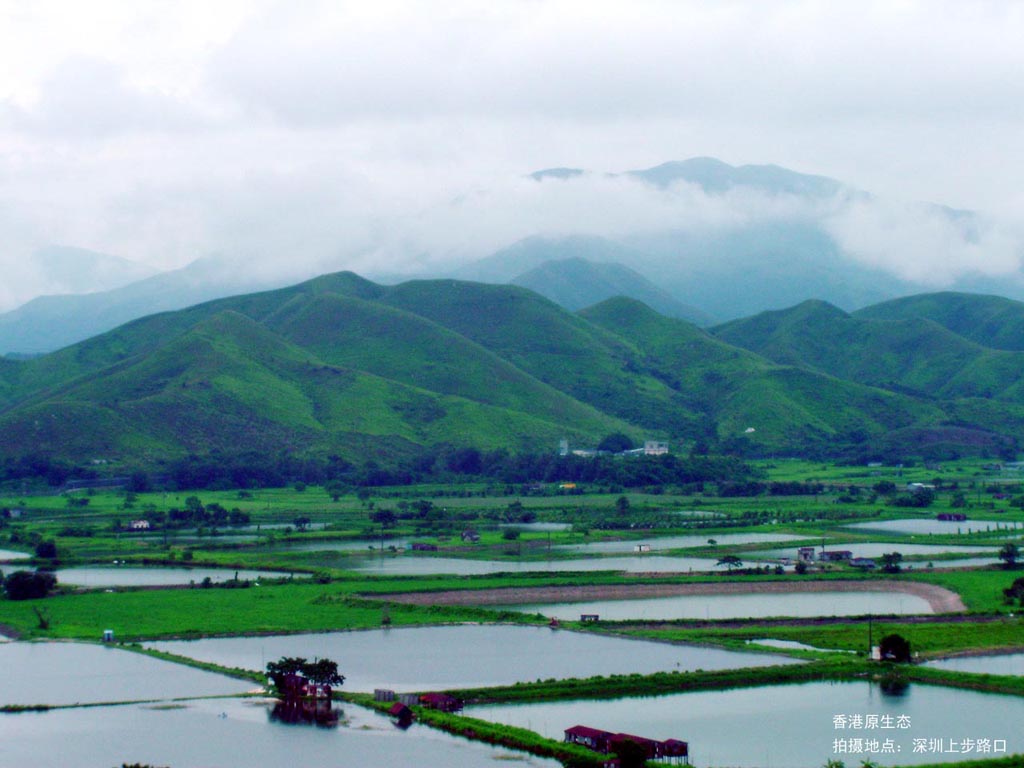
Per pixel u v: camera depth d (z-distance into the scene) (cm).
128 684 17650
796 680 17438
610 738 13925
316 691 16738
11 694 17100
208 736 14962
